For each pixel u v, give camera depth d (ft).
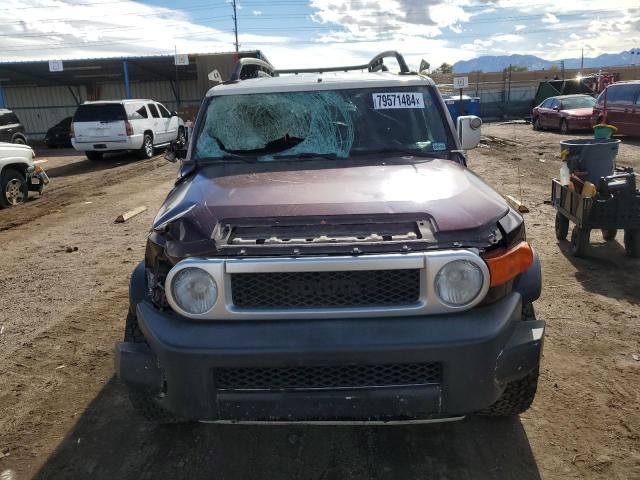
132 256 22.12
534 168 40.29
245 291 7.55
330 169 10.48
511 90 111.96
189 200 9.09
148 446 9.93
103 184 43.04
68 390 11.91
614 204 18.22
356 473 9.05
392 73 13.70
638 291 16.10
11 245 24.94
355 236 7.75
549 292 16.24
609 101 55.52
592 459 9.16
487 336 7.41
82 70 92.43
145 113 60.34
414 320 7.45
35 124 110.32
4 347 14.08
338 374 7.52
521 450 9.45
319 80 12.67
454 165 10.82
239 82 13.37
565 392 11.12
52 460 9.62
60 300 17.38
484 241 7.75
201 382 7.52
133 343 8.45
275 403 7.54
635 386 11.23
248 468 9.27
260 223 8.11
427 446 9.66
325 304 7.52
